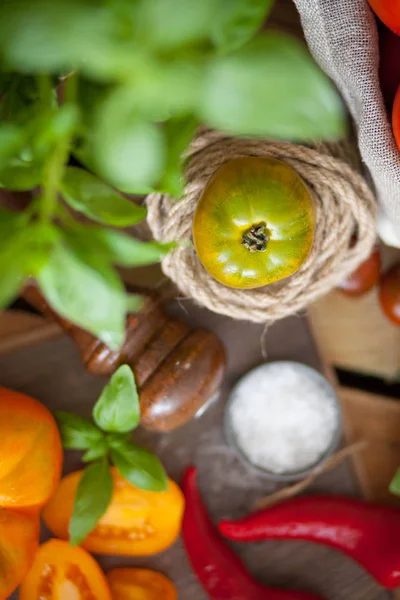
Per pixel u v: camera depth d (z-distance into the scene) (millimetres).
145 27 156
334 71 373
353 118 404
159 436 469
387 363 480
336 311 478
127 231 439
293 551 477
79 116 224
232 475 471
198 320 460
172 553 470
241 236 357
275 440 464
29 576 444
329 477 473
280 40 160
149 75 158
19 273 205
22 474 396
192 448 470
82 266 211
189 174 385
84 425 421
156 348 408
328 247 392
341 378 495
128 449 418
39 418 406
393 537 446
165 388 405
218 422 469
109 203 267
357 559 457
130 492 444
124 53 156
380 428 475
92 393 460
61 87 348
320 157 385
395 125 342
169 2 152
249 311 396
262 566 477
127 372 390
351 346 480
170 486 449
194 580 471
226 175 357
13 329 452
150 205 392
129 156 168
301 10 369
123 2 159
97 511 403
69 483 446
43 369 458
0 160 223
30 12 156
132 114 165
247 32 175
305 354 467
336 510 455
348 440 473
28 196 396
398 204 387
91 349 406
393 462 474
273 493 470
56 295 214
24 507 413
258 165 357
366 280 448
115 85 216
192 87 159
